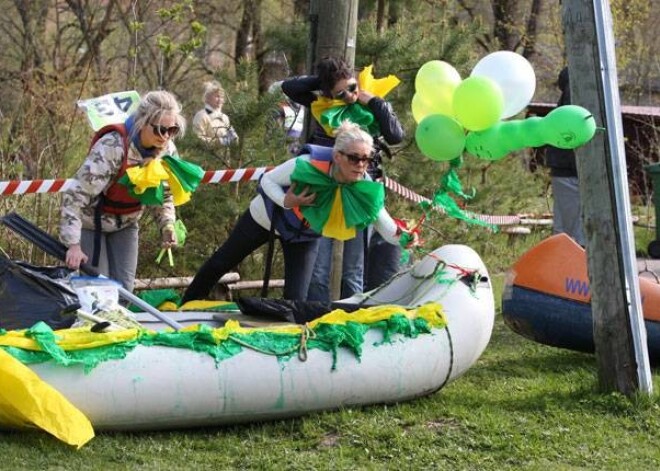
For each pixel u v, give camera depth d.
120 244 8.38
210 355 6.86
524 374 9.12
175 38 22.31
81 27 21.33
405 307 8.10
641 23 29.53
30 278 7.43
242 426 7.16
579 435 7.25
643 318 8.47
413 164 13.89
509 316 9.73
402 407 7.63
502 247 16.06
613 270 7.82
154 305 9.16
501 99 7.34
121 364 6.62
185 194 8.28
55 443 6.55
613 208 7.79
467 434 7.18
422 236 14.20
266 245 12.02
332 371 7.20
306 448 6.88
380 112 9.00
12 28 22.84
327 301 9.58
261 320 8.49
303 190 7.98
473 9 30.00
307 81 9.28
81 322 7.36
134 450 6.59
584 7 7.71
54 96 13.78
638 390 7.80
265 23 24.11
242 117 12.11
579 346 9.55
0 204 11.73
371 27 13.55
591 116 7.18
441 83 7.72
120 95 9.04
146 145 7.83
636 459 6.89
